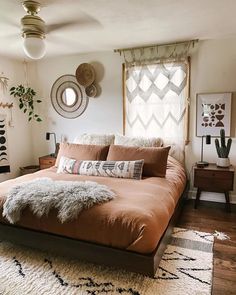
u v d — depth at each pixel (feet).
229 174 9.41
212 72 10.36
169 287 5.31
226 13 7.54
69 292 5.21
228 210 9.62
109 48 11.41
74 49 11.56
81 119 13.03
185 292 5.16
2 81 12.44
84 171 9.33
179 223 8.58
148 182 8.02
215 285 5.43
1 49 11.12
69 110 13.19
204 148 10.85
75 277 5.69
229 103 10.21
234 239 7.45
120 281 5.53
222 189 9.62
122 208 5.66
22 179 8.55
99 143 11.10
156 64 11.03
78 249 5.71
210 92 10.48
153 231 5.16
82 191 6.31
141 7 7.02
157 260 5.26
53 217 5.95
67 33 9.20
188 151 11.17
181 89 10.78
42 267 6.08
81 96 12.79
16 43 10.23
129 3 6.75
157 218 5.59
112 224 5.35
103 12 7.32
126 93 11.72
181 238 7.47
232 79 10.12
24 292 5.22
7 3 6.55
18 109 13.48
